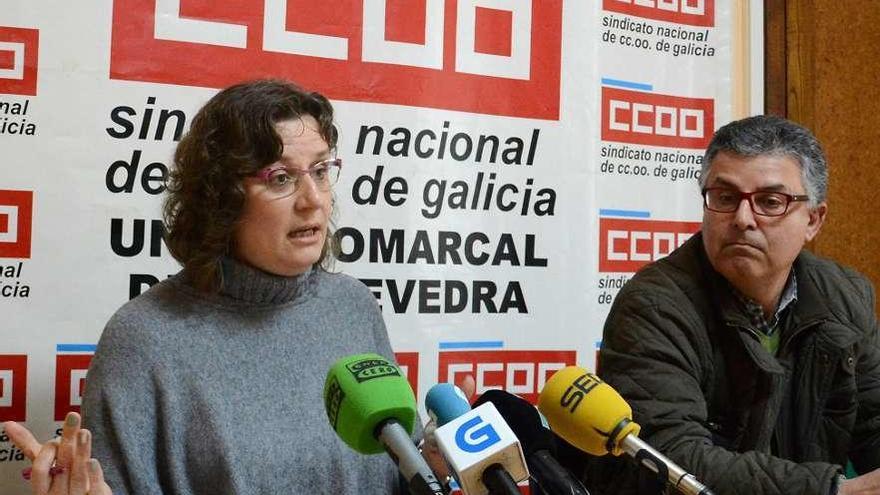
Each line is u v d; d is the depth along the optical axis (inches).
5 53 65.8
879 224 100.7
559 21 86.5
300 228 53.5
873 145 100.8
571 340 85.9
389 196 78.3
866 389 61.9
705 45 94.2
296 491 51.8
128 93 69.2
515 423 43.6
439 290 80.2
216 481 50.1
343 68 76.7
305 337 56.8
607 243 88.4
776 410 56.7
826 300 60.2
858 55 100.3
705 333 58.2
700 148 93.8
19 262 66.0
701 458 50.6
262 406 52.8
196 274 53.3
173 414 50.4
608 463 56.1
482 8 82.8
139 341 51.4
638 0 90.8
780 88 96.7
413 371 79.0
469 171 81.8
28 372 66.1
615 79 89.4
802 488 47.6
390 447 36.6
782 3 96.9
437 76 80.5
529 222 84.5
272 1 74.0
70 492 38.7
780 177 56.2
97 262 68.3
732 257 57.1
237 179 52.1
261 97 52.5
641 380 55.5
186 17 71.1
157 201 70.2
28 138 66.3
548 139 85.7
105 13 68.6
